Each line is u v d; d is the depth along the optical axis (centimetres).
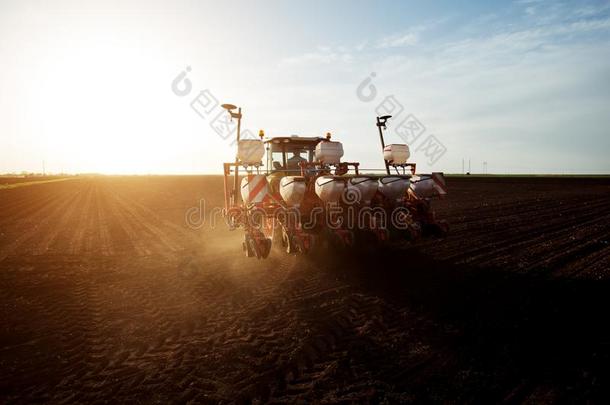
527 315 464
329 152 793
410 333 428
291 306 531
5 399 324
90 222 1524
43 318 507
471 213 1556
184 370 365
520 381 324
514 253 796
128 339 439
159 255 892
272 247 948
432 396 308
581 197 2284
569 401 295
